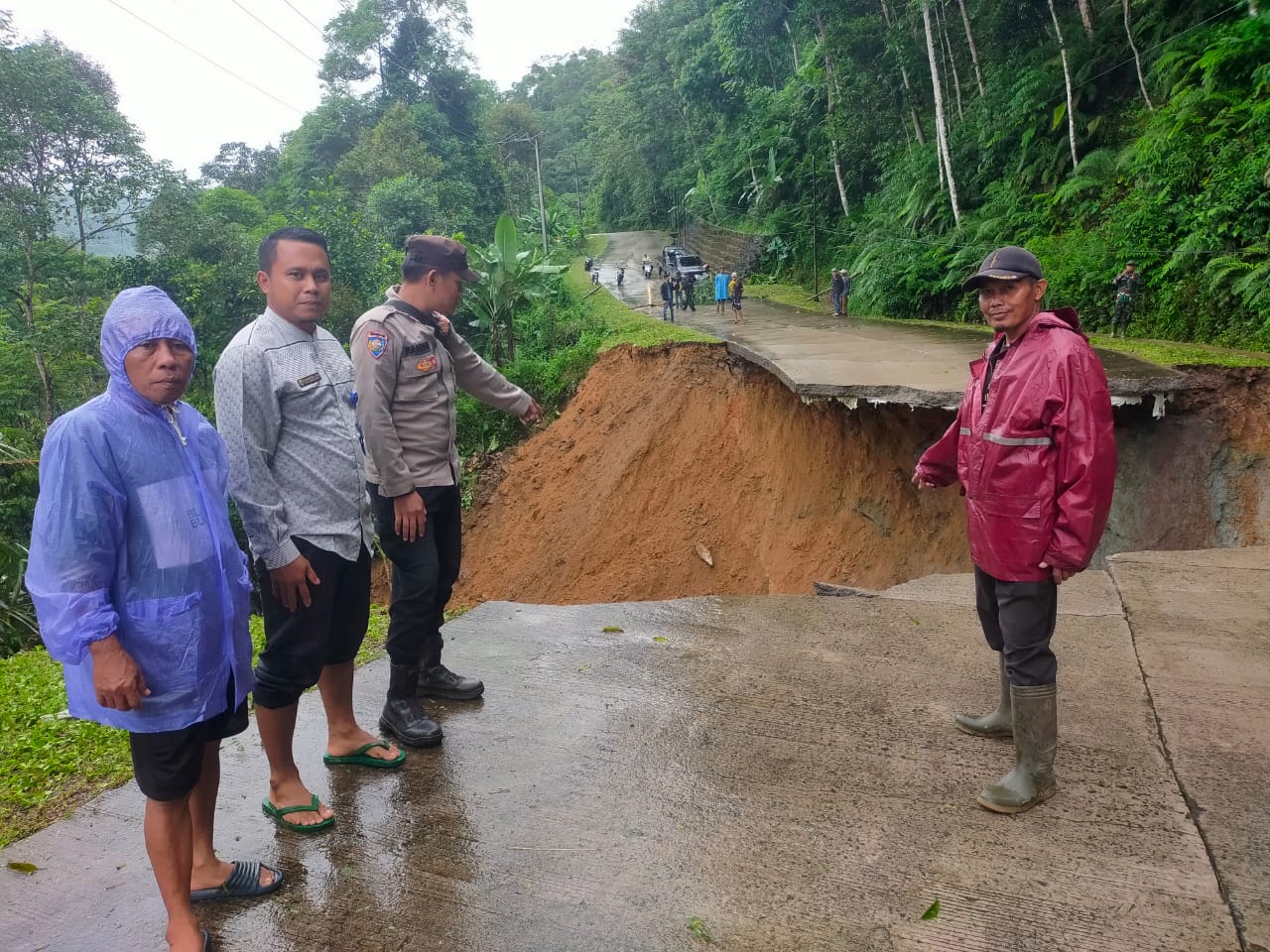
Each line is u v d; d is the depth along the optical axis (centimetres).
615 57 5919
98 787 342
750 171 3884
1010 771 327
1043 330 285
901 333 1625
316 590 293
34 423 1975
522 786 330
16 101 2216
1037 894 258
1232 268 1230
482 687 411
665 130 5344
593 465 1505
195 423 241
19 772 354
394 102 5138
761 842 289
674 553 1299
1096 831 288
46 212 2259
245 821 312
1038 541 281
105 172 2417
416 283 366
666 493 1375
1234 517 848
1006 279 281
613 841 293
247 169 6744
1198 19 1711
